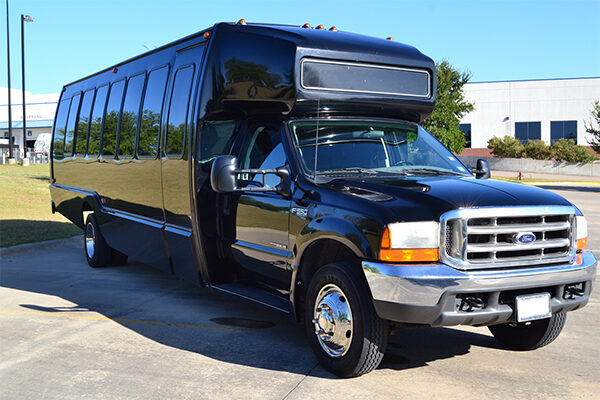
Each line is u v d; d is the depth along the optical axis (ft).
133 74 27.55
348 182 16.67
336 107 19.31
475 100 191.93
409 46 21.26
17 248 35.83
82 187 33.01
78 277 29.43
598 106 145.38
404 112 20.92
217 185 17.02
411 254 14.20
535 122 187.93
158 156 23.93
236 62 20.11
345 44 19.31
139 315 22.33
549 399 14.56
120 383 15.46
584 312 22.97
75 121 34.60
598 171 158.10
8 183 74.08
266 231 18.44
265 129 19.72
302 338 19.45
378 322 14.84
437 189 15.48
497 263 14.69
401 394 14.75
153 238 24.77
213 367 16.65
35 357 17.53
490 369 16.63
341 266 15.39
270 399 14.38
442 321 14.23
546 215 15.19
